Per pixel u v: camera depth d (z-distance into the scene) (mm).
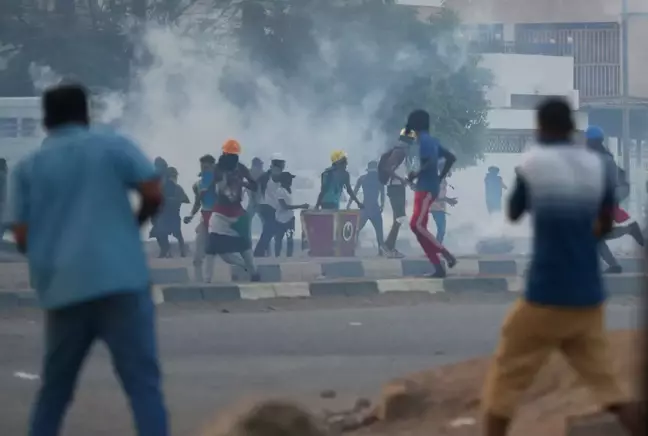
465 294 36281
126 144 12844
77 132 12898
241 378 21453
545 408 15242
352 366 22797
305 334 27172
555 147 12609
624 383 13617
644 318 8039
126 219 12672
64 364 12734
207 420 17734
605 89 114125
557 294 12359
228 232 37531
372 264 46969
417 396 16438
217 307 33250
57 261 12359
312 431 12570
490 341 25938
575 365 12625
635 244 53219
